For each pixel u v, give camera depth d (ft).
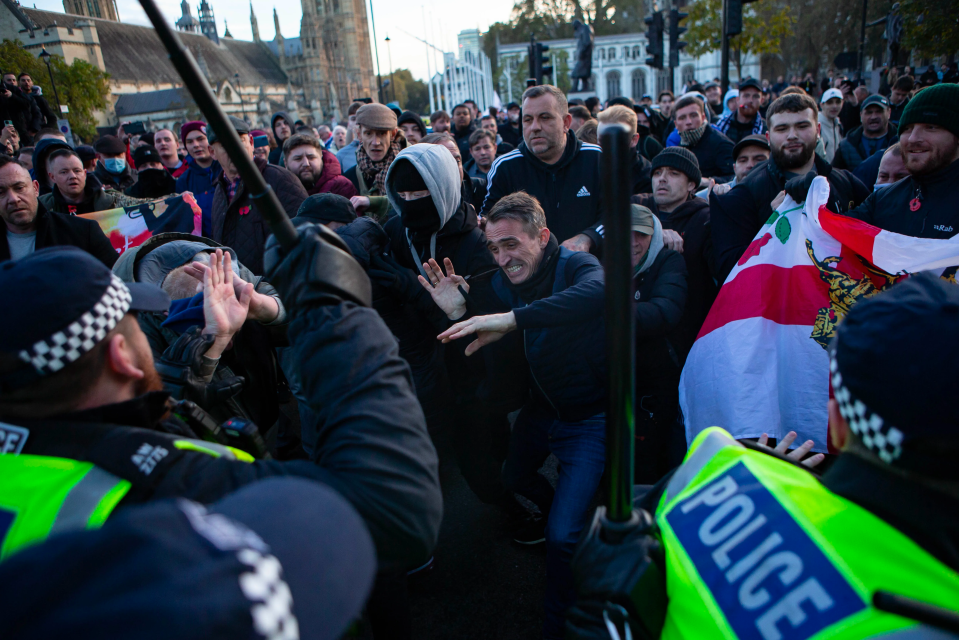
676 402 8.45
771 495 2.65
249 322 6.88
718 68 160.97
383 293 7.98
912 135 7.48
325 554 1.72
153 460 2.57
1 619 1.24
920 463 2.17
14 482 2.43
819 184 7.61
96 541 1.34
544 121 10.07
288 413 13.65
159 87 244.01
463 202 8.38
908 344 2.20
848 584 2.25
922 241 7.09
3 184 9.89
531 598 8.09
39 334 2.53
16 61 138.10
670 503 3.06
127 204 14.57
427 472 2.71
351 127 23.40
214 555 1.41
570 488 6.68
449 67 103.91
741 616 2.42
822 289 7.34
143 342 3.13
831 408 2.72
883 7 106.01
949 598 2.13
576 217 10.61
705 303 10.00
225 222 12.52
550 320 6.09
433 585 8.41
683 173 10.09
